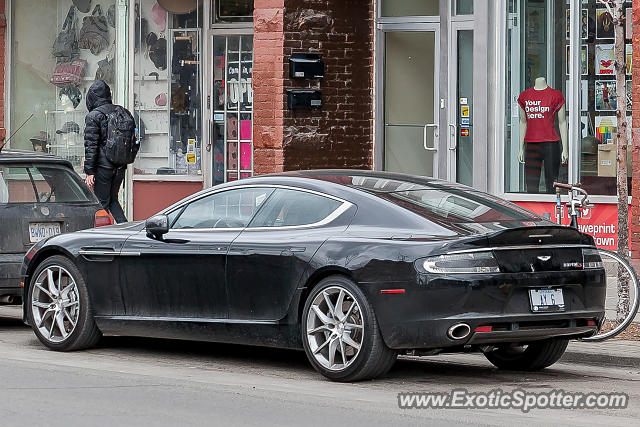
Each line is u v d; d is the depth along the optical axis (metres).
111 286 24.27
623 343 25.48
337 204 21.95
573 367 24.11
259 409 18.47
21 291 27.62
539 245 20.89
